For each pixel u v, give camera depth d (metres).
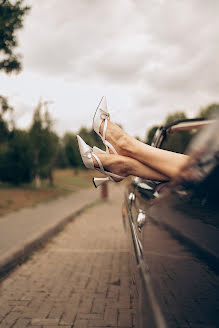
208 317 0.89
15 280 3.54
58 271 3.87
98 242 5.62
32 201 12.48
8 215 8.44
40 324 2.45
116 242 5.62
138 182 2.85
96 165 1.98
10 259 4.05
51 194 16.59
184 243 1.04
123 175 1.97
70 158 52.59
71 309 2.74
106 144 2.02
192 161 0.92
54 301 2.92
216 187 0.87
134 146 1.88
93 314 2.64
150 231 1.44
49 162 18.72
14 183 19.16
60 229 6.96
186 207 1.04
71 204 12.09
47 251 4.95
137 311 1.39
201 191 0.95
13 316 2.60
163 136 2.81
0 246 4.68
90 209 11.36
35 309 2.74
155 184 2.14
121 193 21.47
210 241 0.89
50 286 3.33
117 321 2.50
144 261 1.38
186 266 1.01
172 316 1.06
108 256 4.62
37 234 5.62
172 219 1.16
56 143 18.81
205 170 0.89
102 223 7.93
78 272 3.83
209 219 0.90
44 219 7.73
